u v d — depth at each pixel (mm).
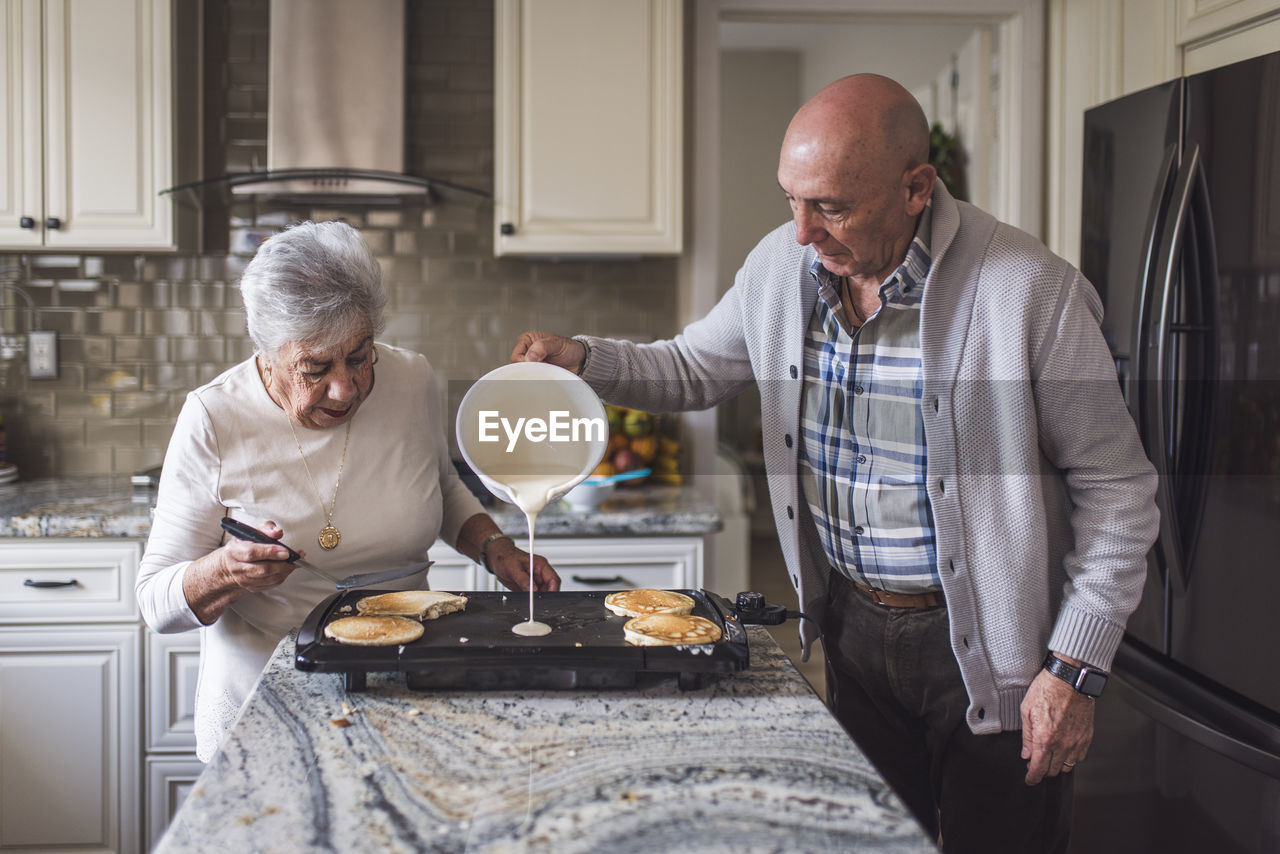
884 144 1075
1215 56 2004
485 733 858
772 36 5516
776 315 1352
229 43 2518
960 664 1235
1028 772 1189
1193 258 1712
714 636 985
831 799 733
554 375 1150
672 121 2336
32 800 2053
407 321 2598
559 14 2309
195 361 2562
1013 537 1202
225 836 677
